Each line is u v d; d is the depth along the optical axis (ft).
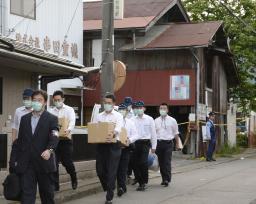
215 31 78.84
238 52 99.60
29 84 42.65
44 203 26.99
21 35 56.18
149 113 80.23
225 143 96.02
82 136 44.50
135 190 40.57
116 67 46.70
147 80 78.89
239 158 81.15
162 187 42.42
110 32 44.93
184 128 80.59
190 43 75.41
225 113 97.40
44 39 60.49
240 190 40.75
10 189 25.99
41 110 26.53
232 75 98.89
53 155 26.58
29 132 26.30
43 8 60.39
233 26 100.37
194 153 77.51
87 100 76.23
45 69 40.73
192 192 39.63
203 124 78.13
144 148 39.93
